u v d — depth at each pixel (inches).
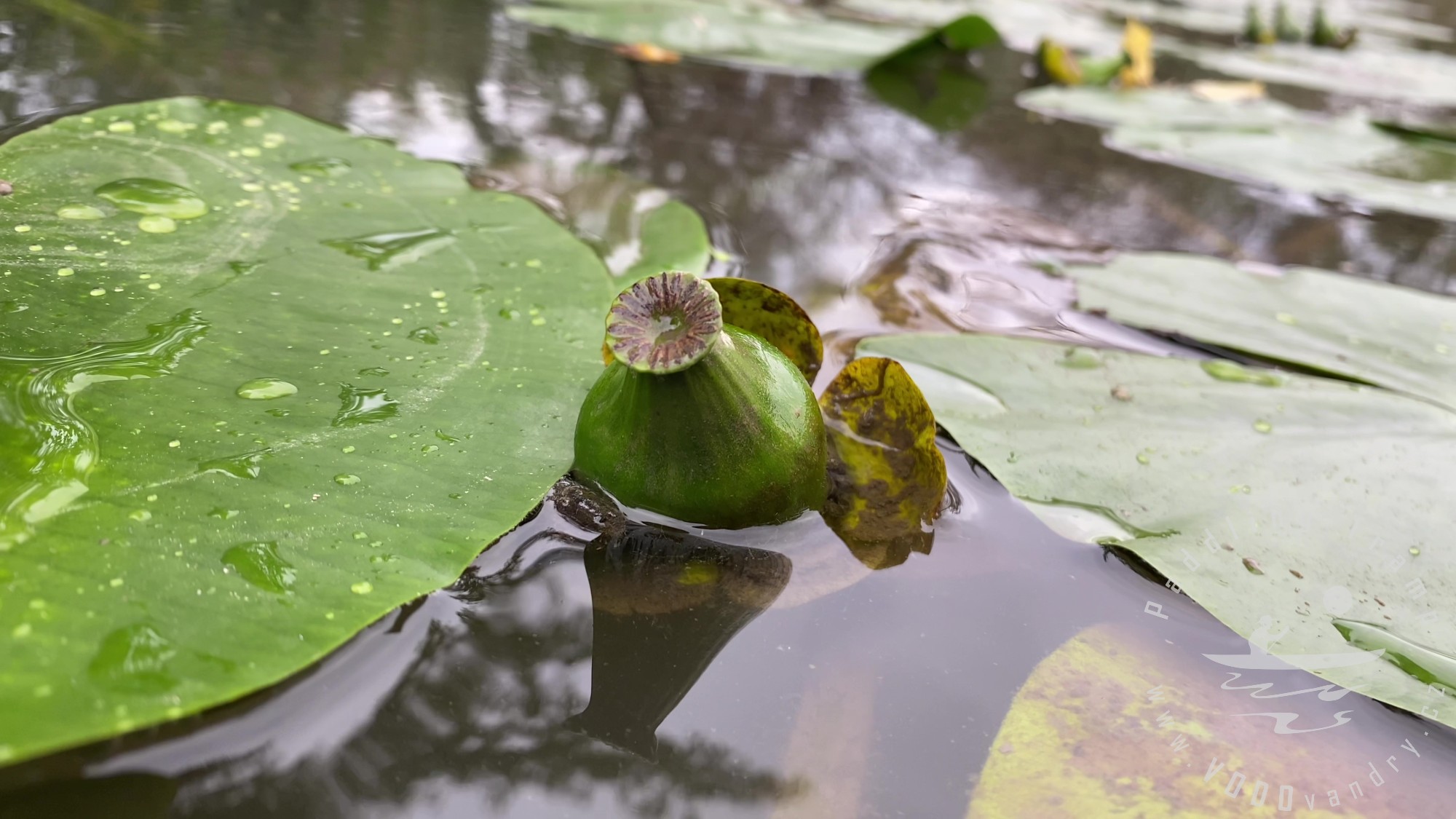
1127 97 25.1
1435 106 29.6
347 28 20.3
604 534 10.3
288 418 10.5
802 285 13.6
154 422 10.2
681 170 16.1
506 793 9.0
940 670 9.9
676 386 10.1
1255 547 10.9
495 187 14.2
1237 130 22.8
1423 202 18.8
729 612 10.0
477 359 11.3
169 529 9.6
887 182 17.4
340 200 12.7
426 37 20.8
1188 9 44.3
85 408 10.2
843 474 10.9
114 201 12.0
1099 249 15.5
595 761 9.2
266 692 9.2
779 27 26.0
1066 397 12.0
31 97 14.2
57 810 8.7
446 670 9.4
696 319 10.0
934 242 14.9
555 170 15.0
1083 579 10.6
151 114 13.3
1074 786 9.4
